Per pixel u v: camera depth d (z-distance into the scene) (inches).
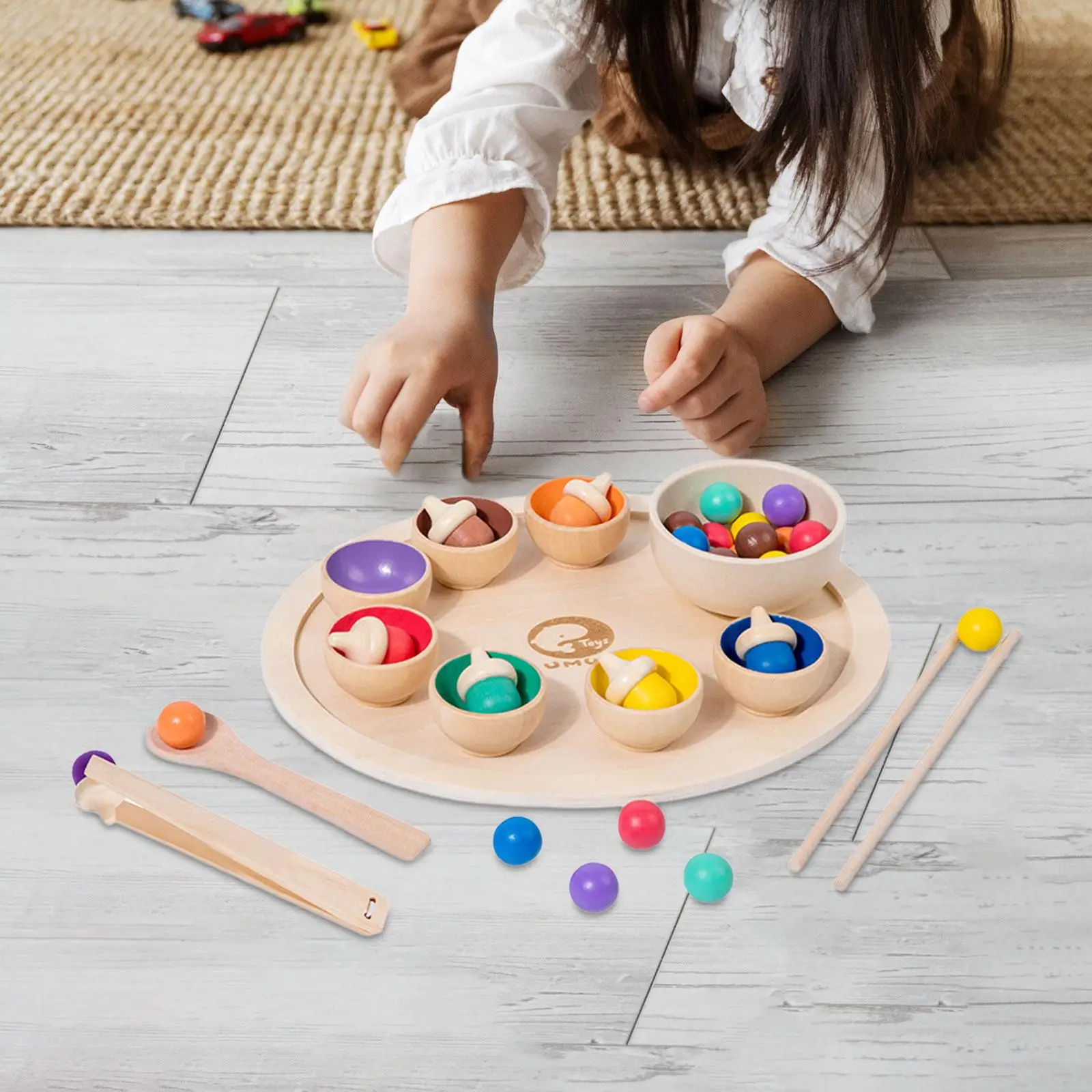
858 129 37.7
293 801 26.2
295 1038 21.8
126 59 70.3
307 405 41.0
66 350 44.1
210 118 62.7
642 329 45.3
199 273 49.5
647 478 37.2
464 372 36.5
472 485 37.0
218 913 24.1
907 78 35.9
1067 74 67.1
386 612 28.7
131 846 25.6
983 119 57.4
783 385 41.9
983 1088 21.0
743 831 25.6
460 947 23.4
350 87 66.5
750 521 31.6
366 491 36.8
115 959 23.2
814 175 39.0
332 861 25.0
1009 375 42.4
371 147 59.6
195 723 27.1
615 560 32.9
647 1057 21.5
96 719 28.5
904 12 34.8
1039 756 27.5
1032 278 48.9
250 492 36.8
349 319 46.1
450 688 27.1
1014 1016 22.1
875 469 37.7
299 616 30.6
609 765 26.5
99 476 37.5
